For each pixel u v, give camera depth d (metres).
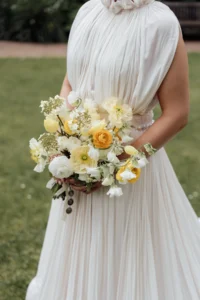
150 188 2.36
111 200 2.29
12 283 3.61
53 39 15.10
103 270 2.33
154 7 2.23
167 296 2.35
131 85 2.21
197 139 6.97
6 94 9.38
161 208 2.38
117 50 2.20
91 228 2.34
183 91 2.22
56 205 2.52
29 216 4.66
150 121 2.40
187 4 15.34
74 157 2.19
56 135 2.26
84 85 2.33
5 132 7.18
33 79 10.53
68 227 2.38
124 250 2.32
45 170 5.77
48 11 14.70
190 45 14.49
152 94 2.22
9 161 6.05
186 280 2.41
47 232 2.64
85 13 2.41
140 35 2.18
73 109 2.32
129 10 2.24
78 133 2.20
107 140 2.13
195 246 2.50
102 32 2.26
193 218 2.55
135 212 2.32
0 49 13.88
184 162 6.06
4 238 4.25
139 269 2.32
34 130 7.30
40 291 2.52
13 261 3.90
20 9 14.77
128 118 2.20
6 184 5.37
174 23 2.19
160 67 2.18
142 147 2.23
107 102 2.21
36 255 3.98
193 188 5.25
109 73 2.21
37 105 8.66
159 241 2.37
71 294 2.36
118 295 2.32
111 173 2.14
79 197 2.36
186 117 2.25
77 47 2.34
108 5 2.27
